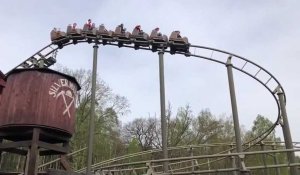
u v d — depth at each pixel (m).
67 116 14.20
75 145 43.69
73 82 15.10
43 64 26.00
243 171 14.44
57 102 13.91
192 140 51.19
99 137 49.12
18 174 15.77
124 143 61.81
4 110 13.48
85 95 47.44
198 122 56.94
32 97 13.50
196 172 15.80
